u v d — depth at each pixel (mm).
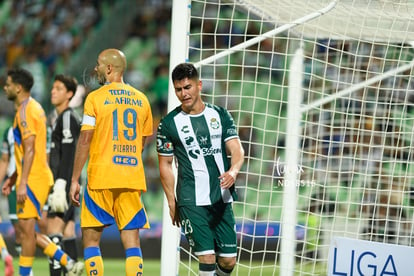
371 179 30953
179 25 20234
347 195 31734
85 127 17422
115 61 17906
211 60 20844
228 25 51906
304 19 20828
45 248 22594
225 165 17469
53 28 56969
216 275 18203
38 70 54719
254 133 45562
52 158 24062
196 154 17234
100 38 56062
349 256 20234
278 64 49000
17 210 21906
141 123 17984
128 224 17609
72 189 17469
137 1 57438
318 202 30812
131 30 56562
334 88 33562
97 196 17562
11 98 22047
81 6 57812
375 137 31078
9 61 55750
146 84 53406
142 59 55031
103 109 17484
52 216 23906
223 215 17500
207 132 17219
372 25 23312
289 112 24266
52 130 24172
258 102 47406
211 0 52750
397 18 22375
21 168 21906
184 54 20172
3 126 49750
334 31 23781
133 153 17750
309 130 30812
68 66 54938
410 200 29312
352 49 32219
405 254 20031
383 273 20047
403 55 29484
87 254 17719
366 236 29234
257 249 38344
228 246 17578
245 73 48656
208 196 17250
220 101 47531
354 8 22219
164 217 20109
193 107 17281
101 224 17625
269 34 21250
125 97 17797
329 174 32094
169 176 17578
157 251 38812
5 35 57188
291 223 23062
